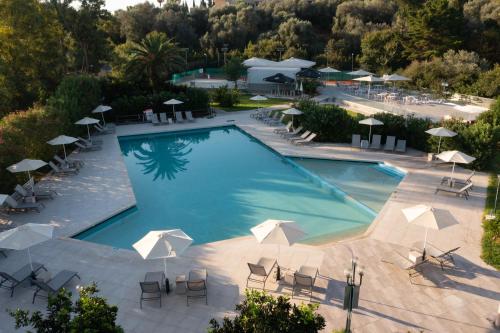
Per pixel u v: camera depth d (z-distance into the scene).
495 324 9.23
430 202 16.31
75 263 11.94
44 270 11.49
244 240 13.25
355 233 14.91
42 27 33.69
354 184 19.31
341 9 78.38
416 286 10.70
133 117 32.84
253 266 10.42
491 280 10.95
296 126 28.78
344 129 25.48
